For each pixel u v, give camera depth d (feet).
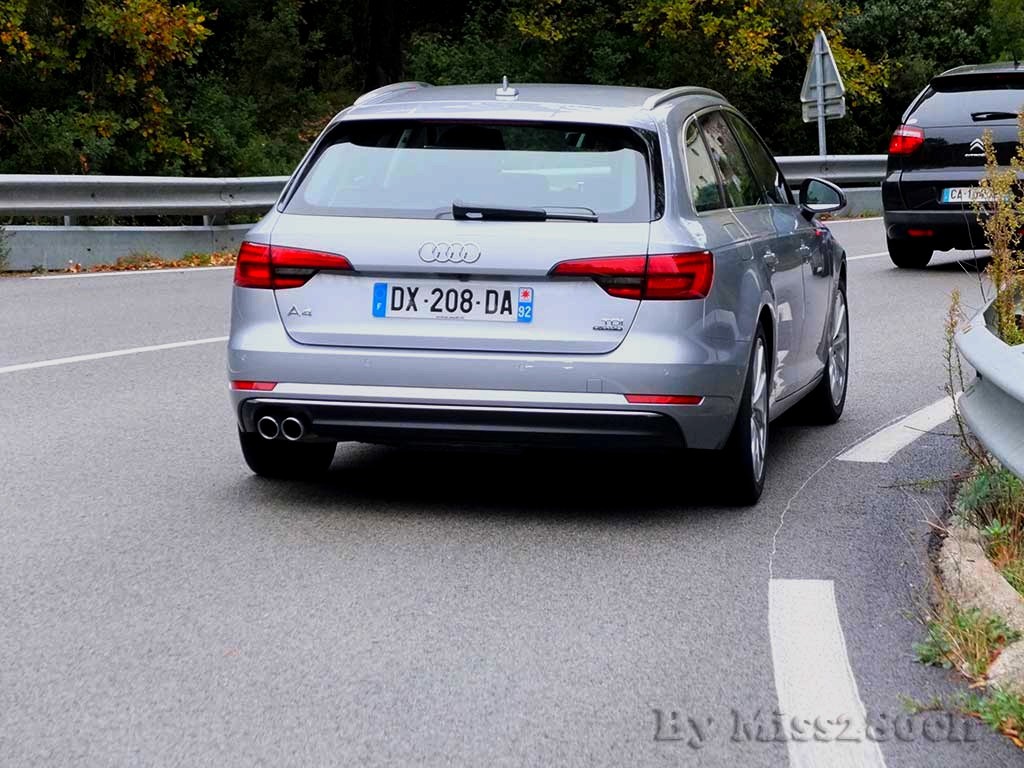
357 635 17.53
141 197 61.57
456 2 154.81
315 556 20.88
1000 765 13.97
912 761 14.03
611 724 14.85
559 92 24.14
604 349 21.58
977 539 20.34
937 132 58.08
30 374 35.24
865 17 141.18
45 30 89.45
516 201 22.06
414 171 22.72
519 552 21.20
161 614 18.26
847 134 134.31
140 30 86.94
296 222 22.67
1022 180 25.72
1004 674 16.03
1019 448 18.75
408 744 14.29
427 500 24.23
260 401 22.61
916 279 56.70
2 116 88.33
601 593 19.25
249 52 125.59
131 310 46.34
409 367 21.90
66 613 18.29
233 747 14.19
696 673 16.33
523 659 16.74
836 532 22.30
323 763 13.82
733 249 22.97
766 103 133.59
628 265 21.49
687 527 22.62
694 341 21.65
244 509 23.47
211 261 62.39
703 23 123.13
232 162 99.19
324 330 22.34
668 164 22.44
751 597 19.08
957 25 142.92
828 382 30.35
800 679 16.16
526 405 21.67
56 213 58.49
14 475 25.62
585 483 25.57
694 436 21.93
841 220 86.89
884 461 27.30
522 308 21.74
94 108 91.25
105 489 24.64
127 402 32.07
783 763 13.94
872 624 18.01
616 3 132.98
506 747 14.24
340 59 152.25
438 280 21.98
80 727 14.66
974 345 21.75
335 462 27.04
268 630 17.69
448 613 18.39
